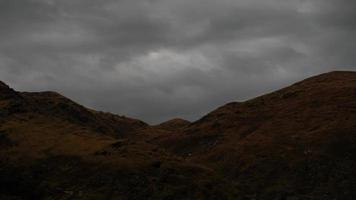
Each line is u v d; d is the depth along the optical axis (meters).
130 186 55.84
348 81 113.81
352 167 73.25
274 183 73.19
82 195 55.09
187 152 102.12
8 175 58.91
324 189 69.56
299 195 69.00
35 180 58.44
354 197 67.38
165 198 54.31
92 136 70.88
